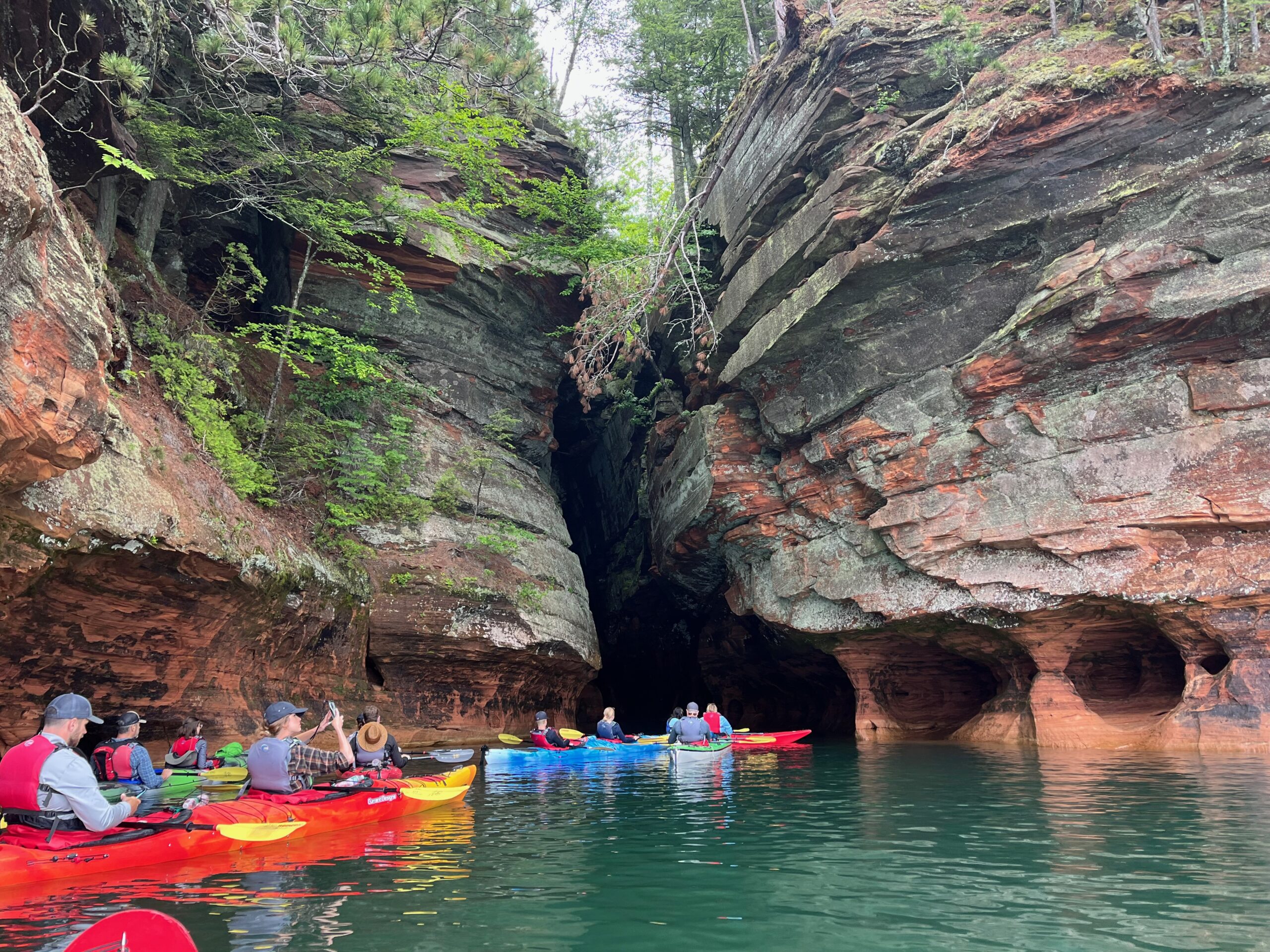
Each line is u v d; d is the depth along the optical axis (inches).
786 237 671.8
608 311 797.9
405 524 718.5
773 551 784.9
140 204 615.8
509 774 458.0
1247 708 490.3
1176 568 518.6
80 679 425.1
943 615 631.8
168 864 233.0
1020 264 585.6
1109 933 163.3
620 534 1174.3
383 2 516.7
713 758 546.6
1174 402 524.4
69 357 302.5
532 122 905.5
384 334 786.8
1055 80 537.3
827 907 186.1
